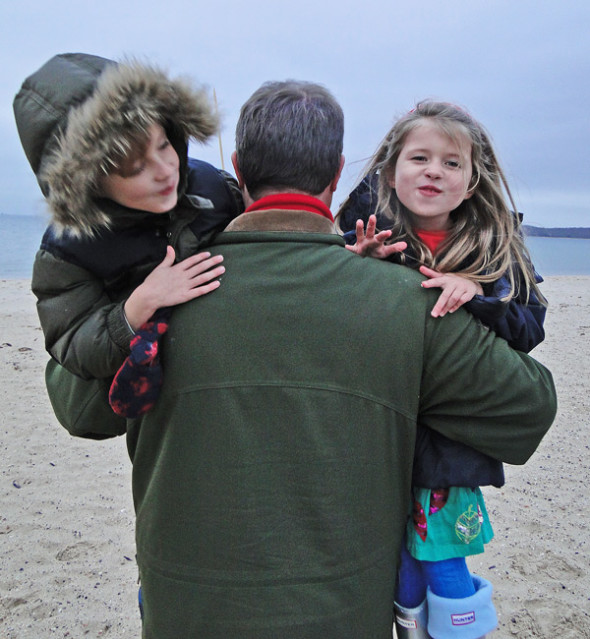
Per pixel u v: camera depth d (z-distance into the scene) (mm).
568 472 4793
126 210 1437
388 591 1396
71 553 3678
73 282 1492
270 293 1359
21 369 7688
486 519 1727
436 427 1516
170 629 1350
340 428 1331
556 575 3475
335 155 1493
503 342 1493
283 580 1294
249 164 1483
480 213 1799
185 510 1336
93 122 1279
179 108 1403
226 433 1317
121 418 1624
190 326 1361
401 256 1757
